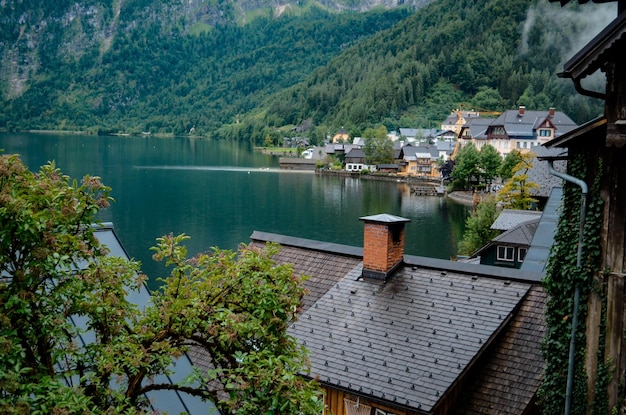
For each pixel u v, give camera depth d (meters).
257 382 11.73
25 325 11.27
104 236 19.50
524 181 80.56
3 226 10.79
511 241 52.22
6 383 9.77
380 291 22.03
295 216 115.38
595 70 15.37
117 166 190.88
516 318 19.95
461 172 150.88
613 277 16.31
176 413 15.48
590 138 16.52
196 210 118.94
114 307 12.82
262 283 13.18
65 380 13.90
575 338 16.89
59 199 11.95
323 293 23.92
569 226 17.06
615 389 16.44
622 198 16.19
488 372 18.92
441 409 18.08
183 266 13.69
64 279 12.26
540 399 17.89
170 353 12.72
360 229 104.06
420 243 92.81
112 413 10.62
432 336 19.62
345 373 19.11
